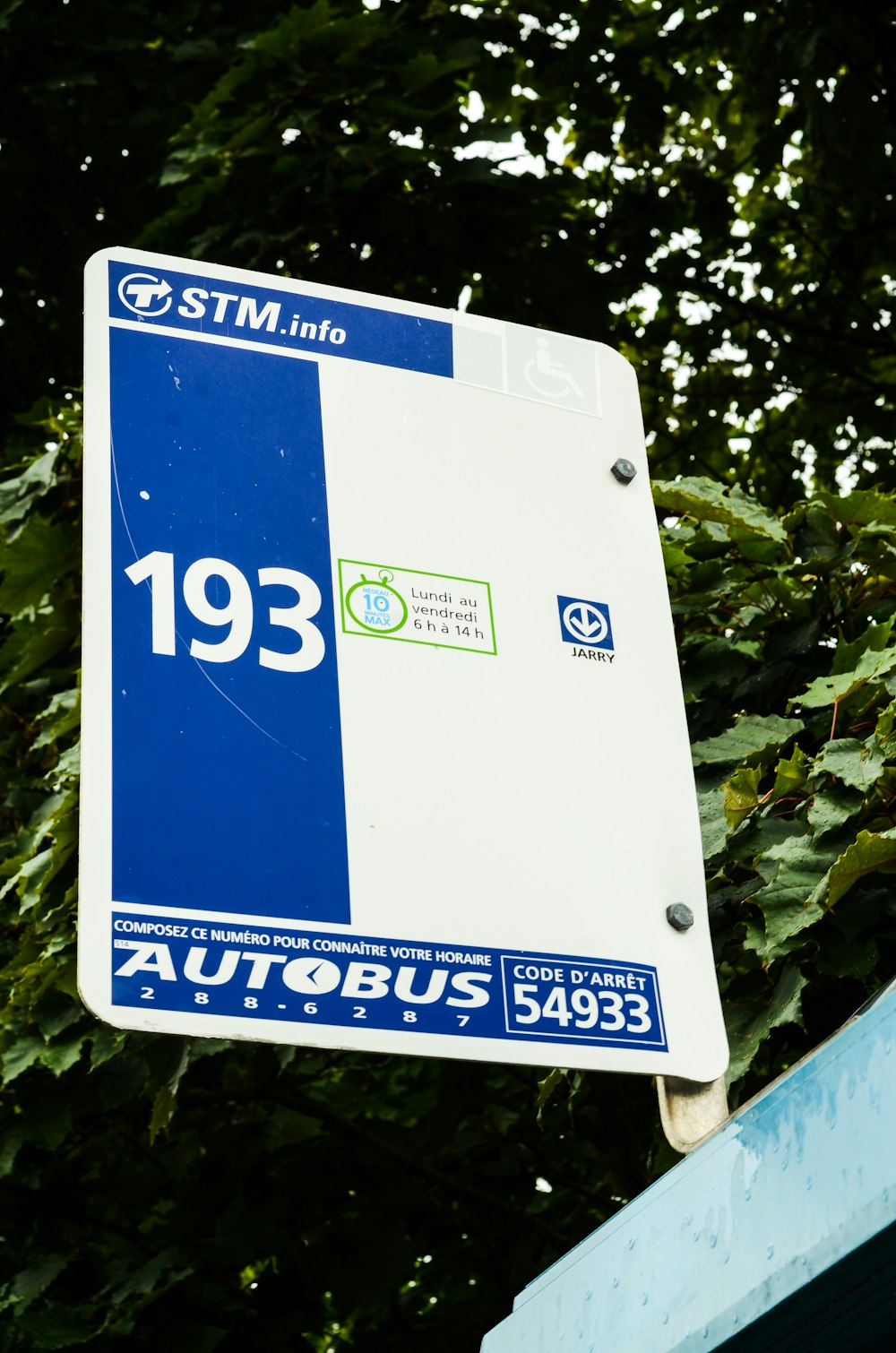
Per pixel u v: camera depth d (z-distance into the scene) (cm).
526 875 207
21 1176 466
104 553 211
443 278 595
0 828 483
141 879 190
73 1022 399
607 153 733
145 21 681
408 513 229
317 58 567
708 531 382
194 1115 506
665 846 217
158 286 234
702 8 690
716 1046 205
